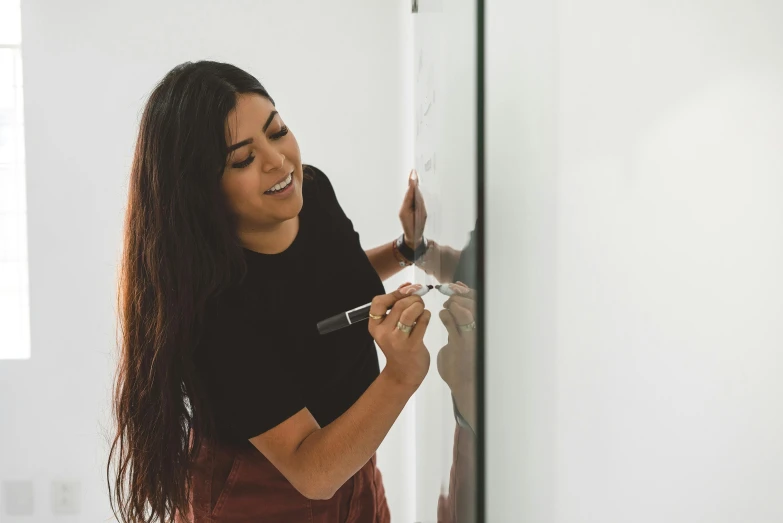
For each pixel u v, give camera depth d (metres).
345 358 0.99
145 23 1.95
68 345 2.07
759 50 0.28
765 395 0.28
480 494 0.41
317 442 0.77
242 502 0.99
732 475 0.29
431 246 0.75
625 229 0.32
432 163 0.71
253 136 0.73
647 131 0.31
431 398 0.85
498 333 0.46
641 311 0.32
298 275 0.93
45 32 1.95
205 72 0.75
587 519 0.36
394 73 1.94
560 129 0.36
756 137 0.28
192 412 0.88
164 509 0.91
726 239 0.29
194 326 0.81
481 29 0.37
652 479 0.32
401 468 2.01
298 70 1.95
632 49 0.31
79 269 2.04
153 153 0.79
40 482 2.13
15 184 2.26
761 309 0.28
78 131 1.99
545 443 0.40
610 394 0.34
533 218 0.40
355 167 1.97
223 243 0.78
